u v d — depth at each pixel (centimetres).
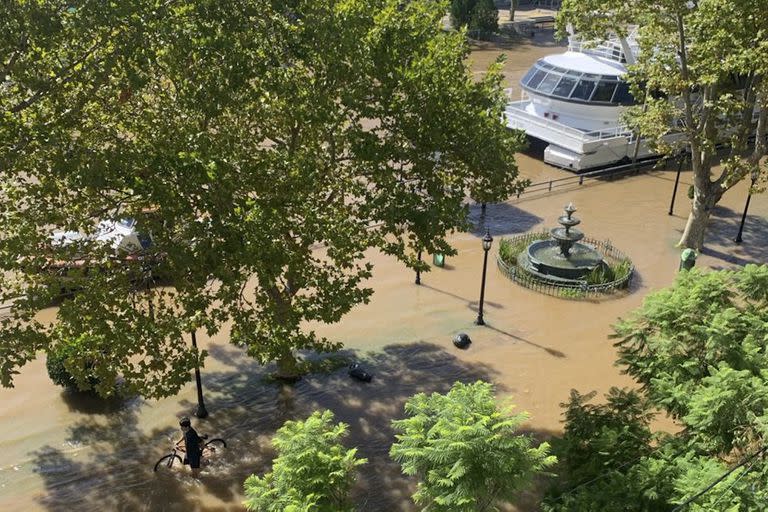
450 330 2061
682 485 962
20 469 1473
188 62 1342
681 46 2252
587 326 2102
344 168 1717
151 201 1214
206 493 1423
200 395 1645
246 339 1439
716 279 1310
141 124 1377
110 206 1352
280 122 1589
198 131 1332
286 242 1445
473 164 1532
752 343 1173
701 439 1089
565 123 3591
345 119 1490
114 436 1586
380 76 1448
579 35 2491
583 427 1244
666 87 2286
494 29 6362
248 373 1845
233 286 1280
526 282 2334
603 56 3644
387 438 1595
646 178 3419
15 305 1241
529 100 3891
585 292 2277
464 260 2502
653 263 2522
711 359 1175
